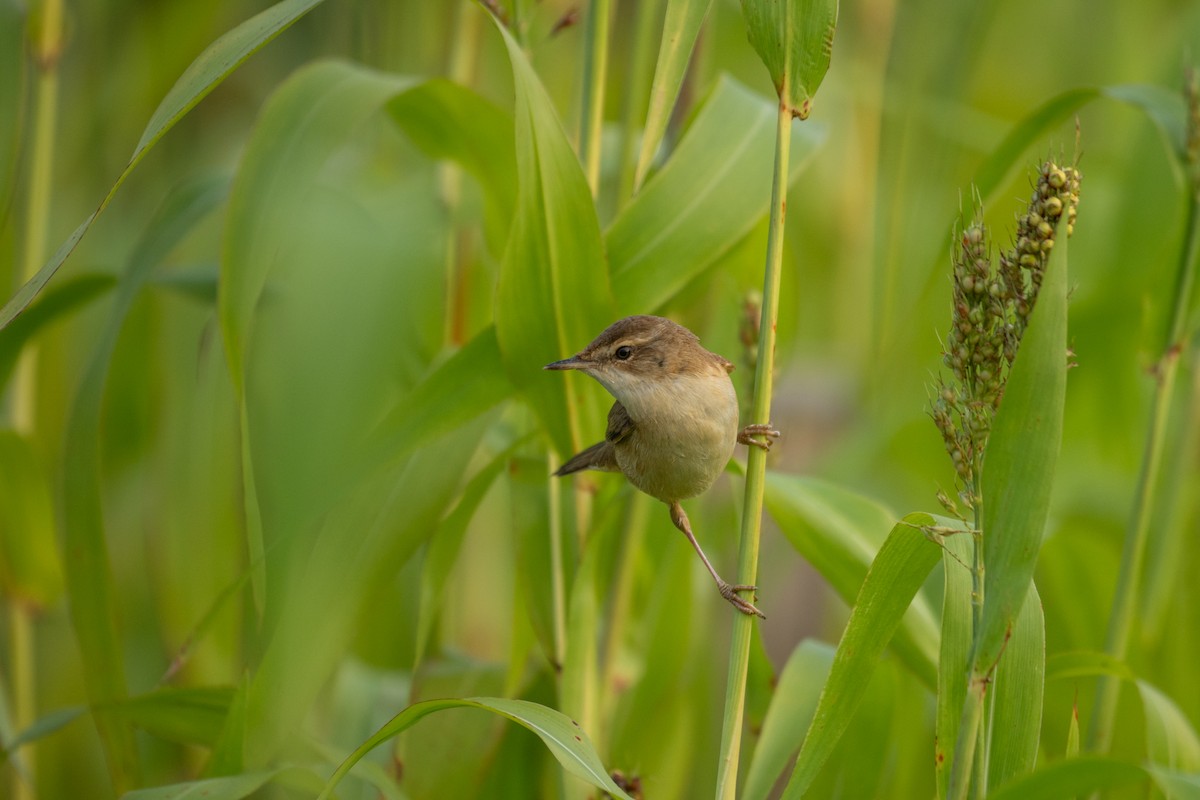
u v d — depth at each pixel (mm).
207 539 8797
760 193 6715
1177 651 9016
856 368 12367
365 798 7773
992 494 4645
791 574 12188
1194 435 8375
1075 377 10656
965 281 4793
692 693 8820
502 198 7676
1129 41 12297
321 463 6406
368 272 6859
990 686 5039
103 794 10234
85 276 8039
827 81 11219
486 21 8766
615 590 7348
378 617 9398
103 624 7062
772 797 8656
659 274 6555
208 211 7555
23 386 9188
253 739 6121
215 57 5316
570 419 6648
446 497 6684
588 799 6738
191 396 9047
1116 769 4449
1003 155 7852
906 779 8219
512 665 7461
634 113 7414
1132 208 9945
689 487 6434
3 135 7746
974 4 10383
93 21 10719
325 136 6402
